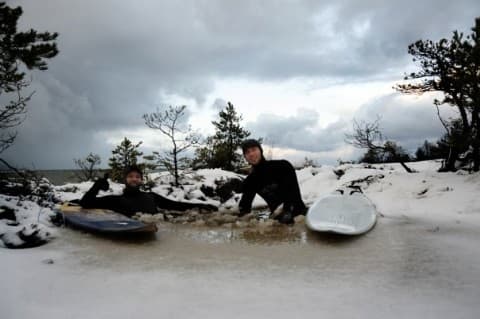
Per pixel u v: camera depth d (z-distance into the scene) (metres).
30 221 4.71
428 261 3.39
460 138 8.70
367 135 11.36
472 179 8.19
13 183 6.24
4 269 2.95
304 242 4.21
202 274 3.04
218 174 11.15
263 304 2.41
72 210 5.48
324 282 2.85
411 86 9.52
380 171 11.23
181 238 4.46
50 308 2.33
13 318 2.17
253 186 6.15
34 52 6.19
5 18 6.09
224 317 2.21
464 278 2.91
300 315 2.24
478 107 8.14
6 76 5.99
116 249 3.88
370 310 2.30
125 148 11.55
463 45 8.12
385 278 2.94
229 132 17.00
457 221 5.34
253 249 3.91
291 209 5.63
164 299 2.49
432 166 13.72
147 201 6.18
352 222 4.82
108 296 2.54
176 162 10.50
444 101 9.09
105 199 5.85
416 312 2.26
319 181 11.43
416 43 8.89
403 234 4.53
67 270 3.11
